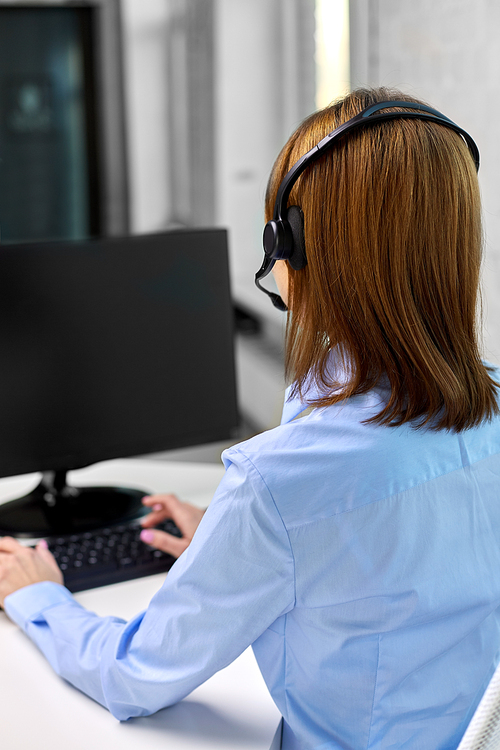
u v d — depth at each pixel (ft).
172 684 2.38
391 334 2.11
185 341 4.50
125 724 2.64
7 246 3.98
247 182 11.71
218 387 4.63
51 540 3.88
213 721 2.65
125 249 4.27
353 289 2.11
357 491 2.11
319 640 2.19
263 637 2.31
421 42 6.68
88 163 12.78
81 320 4.19
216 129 11.58
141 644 2.46
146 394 4.40
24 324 4.05
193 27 12.21
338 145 2.10
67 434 4.21
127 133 12.86
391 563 2.12
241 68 11.26
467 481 2.24
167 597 2.35
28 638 3.22
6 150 12.30
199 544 2.23
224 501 2.19
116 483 4.98
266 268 2.42
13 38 11.93
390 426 2.16
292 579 2.13
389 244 2.06
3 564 3.32
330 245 2.12
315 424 2.21
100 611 3.35
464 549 2.22
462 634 2.23
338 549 2.11
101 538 3.92
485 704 2.04
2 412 4.05
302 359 2.31
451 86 6.28
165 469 5.28
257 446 2.22
